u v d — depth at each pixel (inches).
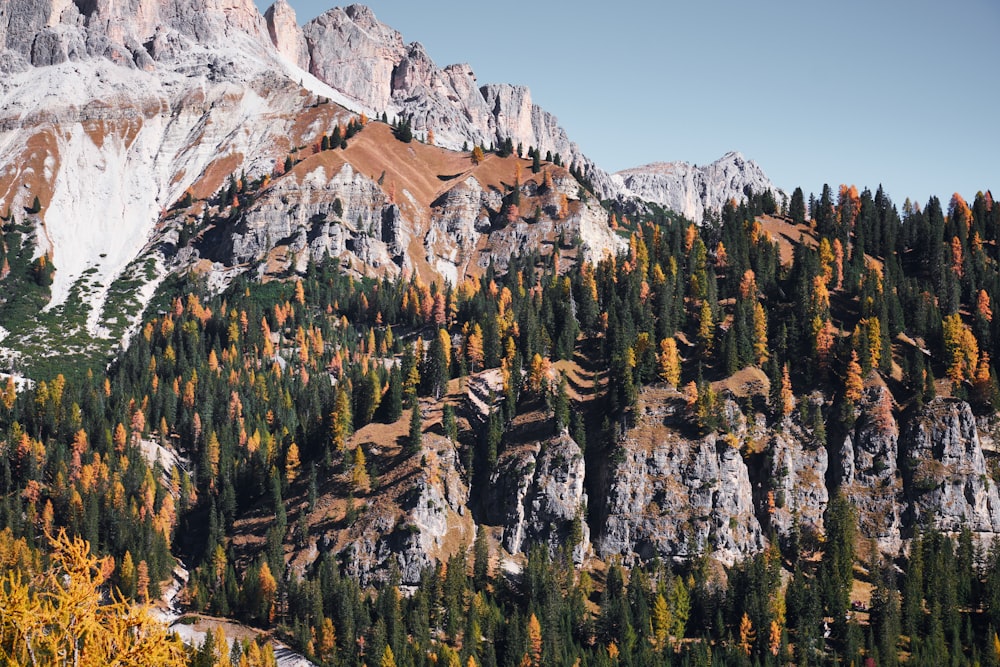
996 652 7337.6
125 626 2297.0
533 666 7057.1
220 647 6648.6
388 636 7337.6
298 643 7347.4
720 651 7411.4
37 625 2231.8
